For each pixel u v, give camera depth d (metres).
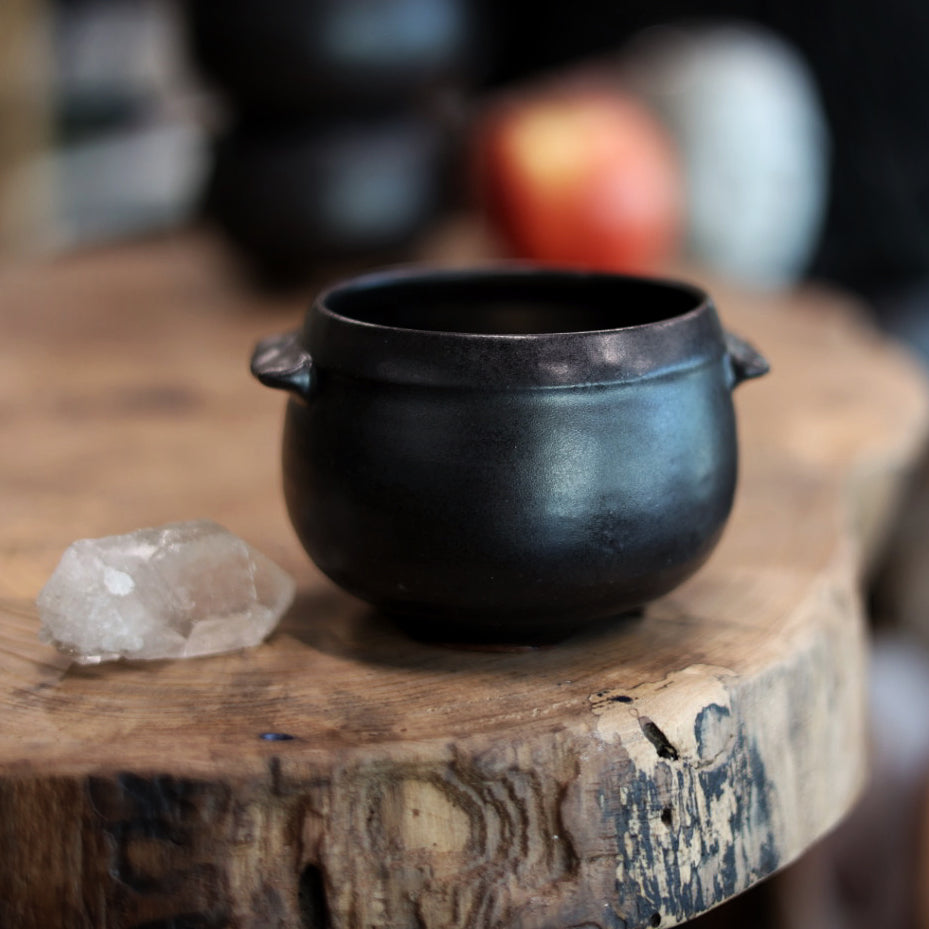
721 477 0.55
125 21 1.52
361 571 0.54
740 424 0.76
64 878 0.51
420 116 1.00
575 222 0.98
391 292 0.59
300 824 0.51
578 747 0.52
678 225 1.16
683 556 0.54
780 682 0.55
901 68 1.42
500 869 0.52
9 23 1.47
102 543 0.56
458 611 0.53
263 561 0.57
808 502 0.67
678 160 1.16
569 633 0.56
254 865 0.51
